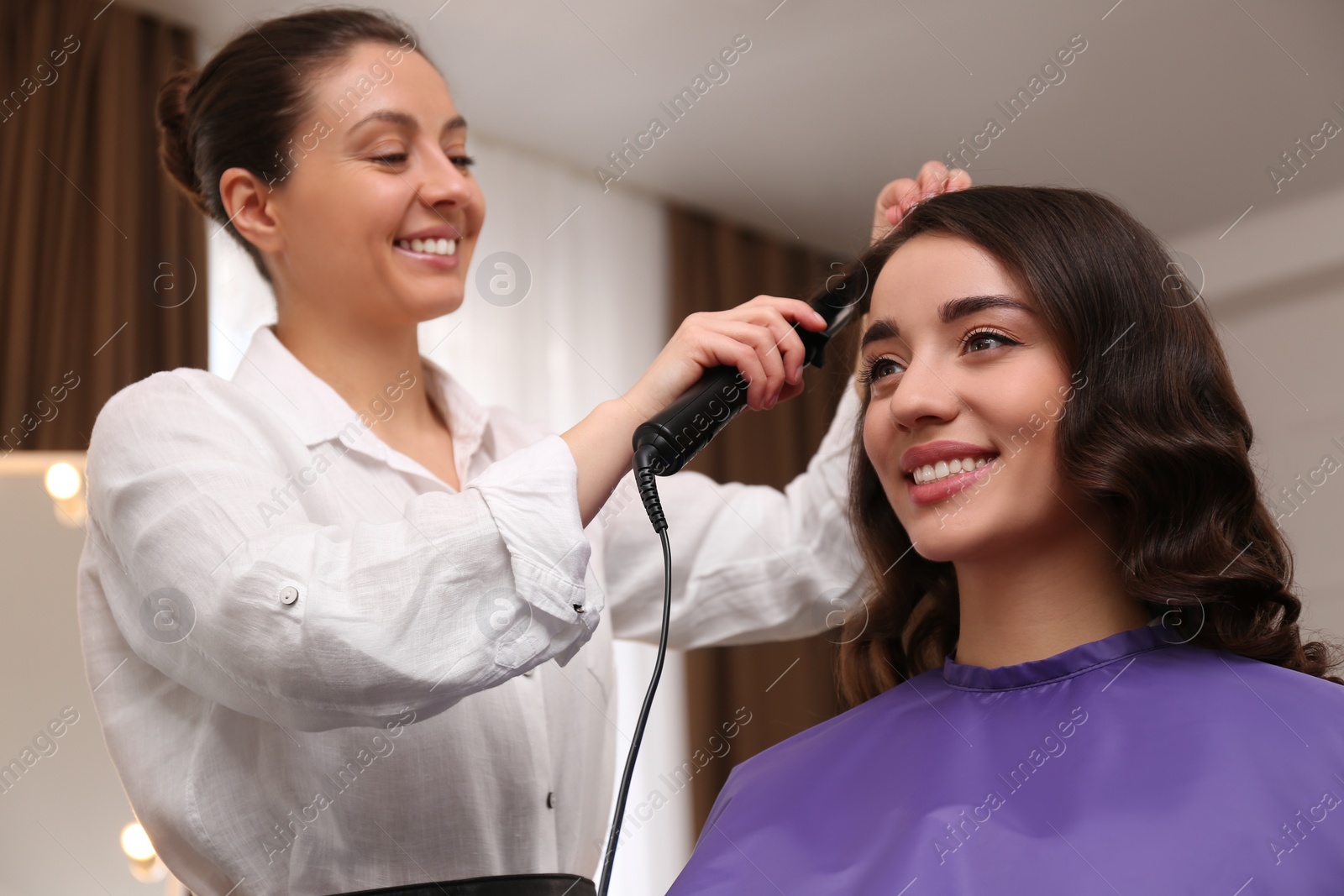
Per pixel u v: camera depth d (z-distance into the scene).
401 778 1.07
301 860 1.05
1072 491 0.97
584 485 0.98
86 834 1.56
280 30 1.27
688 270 3.56
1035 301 0.97
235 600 0.94
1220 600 0.97
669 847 3.16
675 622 1.47
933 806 0.93
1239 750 0.86
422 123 1.25
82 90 2.62
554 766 1.18
